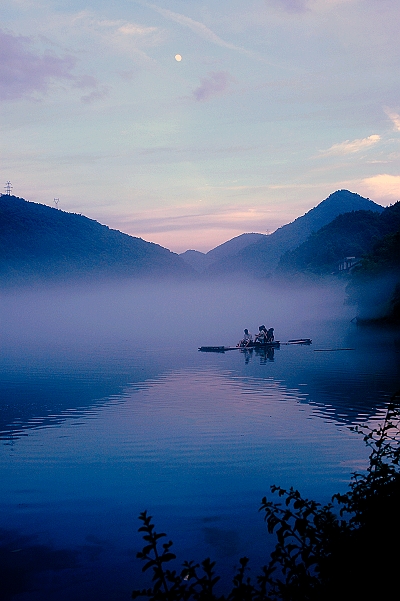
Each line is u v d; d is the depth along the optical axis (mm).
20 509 11344
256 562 9070
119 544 9883
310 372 29719
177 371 31531
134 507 11352
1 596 8305
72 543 9953
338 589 5293
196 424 17922
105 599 8141
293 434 16344
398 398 21453
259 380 27375
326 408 19938
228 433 16656
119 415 19672
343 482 12242
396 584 5117
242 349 42312
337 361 34406
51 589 8469
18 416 19812
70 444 15859
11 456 14805
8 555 9570
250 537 9984
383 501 5906
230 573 8734
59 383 27797
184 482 12617
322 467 13305
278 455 14336
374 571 5262
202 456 14461
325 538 5945
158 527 10438
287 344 46844
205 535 10094
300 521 5898
